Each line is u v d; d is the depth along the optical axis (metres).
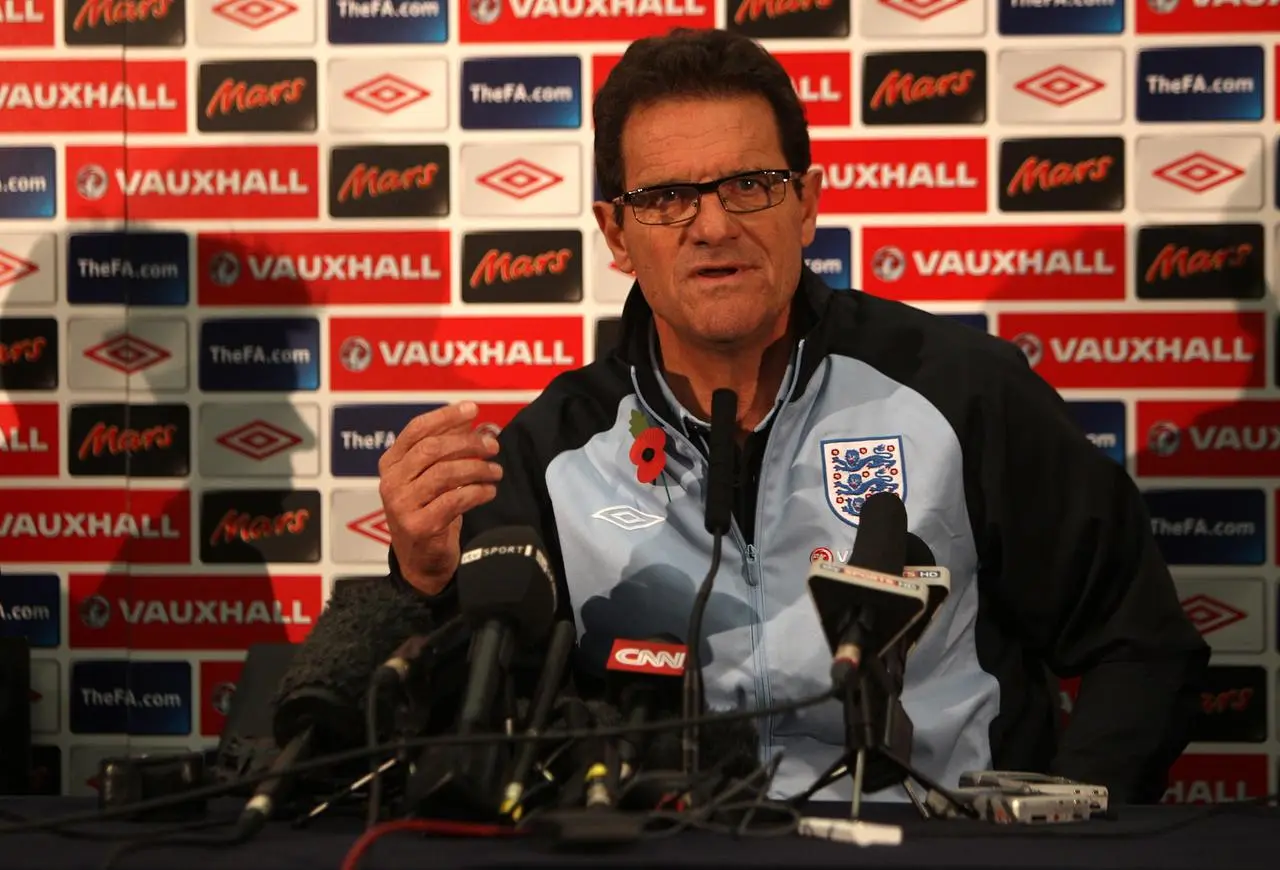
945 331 2.56
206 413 3.78
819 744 2.25
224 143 3.76
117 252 3.79
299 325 3.77
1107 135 3.62
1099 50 3.61
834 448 2.40
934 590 1.59
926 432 2.40
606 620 2.37
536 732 1.58
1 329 3.81
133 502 3.80
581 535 2.41
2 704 3.60
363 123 3.74
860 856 1.29
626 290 3.72
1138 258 3.62
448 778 1.49
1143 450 3.64
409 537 2.02
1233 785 3.61
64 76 3.78
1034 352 3.64
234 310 3.77
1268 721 3.61
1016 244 3.64
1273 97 3.58
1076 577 2.41
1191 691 2.33
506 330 3.74
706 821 1.50
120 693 3.79
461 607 1.62
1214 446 3.62
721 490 1.78
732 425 1.81
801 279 2.54
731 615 2.31
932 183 3.64
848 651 1.51
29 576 3.81
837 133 3.66
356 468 3.77
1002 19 3.62
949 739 2.25
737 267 2.23
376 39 3.72
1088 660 2.40
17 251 3.80
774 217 2.24
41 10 3.77
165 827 1.56
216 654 3.79
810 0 3.64
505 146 3.72
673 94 2.24
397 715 1.68
